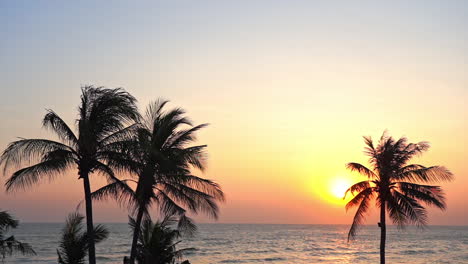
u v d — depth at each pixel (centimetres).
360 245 12031
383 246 2875
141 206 2238
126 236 13962
